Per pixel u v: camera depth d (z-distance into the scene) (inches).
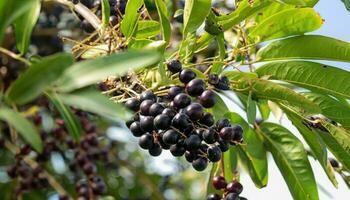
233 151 28.1
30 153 36.8
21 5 17.8
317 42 25.6
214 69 25.7
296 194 27.6
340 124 26.4
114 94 25.0
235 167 28.2
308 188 27.4
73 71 16.6
